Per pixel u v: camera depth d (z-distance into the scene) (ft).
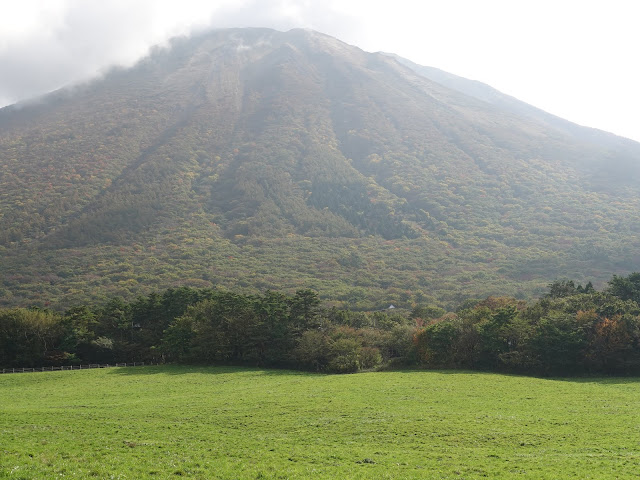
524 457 100.68
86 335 299.38
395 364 274.16
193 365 279.08
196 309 302.66
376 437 118.73
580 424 131.44
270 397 176.04
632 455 101.19
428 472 89.15
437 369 259.60
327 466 92.38
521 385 203.31
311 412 147.64
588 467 92.79
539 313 279.69
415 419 138.10
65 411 146.30
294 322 294.46
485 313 285.84
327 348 272.31
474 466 93.91
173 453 97.14
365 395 179.01
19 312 293.02
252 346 283.18
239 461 93.40
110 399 179.83
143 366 277.23
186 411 148.97
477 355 260.42
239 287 563.07
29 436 107.14
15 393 200.44
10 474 75.10
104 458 89.86
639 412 147.95
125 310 322.14
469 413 146.82
